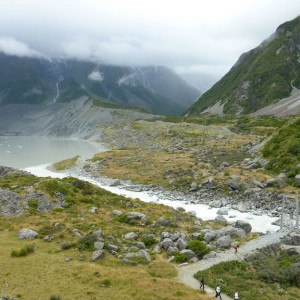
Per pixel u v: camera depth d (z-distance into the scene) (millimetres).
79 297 35188
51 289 36812
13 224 60719
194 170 109125
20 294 35719
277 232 57781
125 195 91500
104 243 50250
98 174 121938
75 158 154750
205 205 81688
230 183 88312
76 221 62250
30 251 48031
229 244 50875
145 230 59312
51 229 57750
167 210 72500
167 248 50094
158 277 40875
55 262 44219
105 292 36281
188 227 61281
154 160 134750
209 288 38156
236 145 155375
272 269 42969
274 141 112750
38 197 71000
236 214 73000
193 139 188750
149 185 102250
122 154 157625
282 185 83875
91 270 41562
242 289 38156
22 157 181875
